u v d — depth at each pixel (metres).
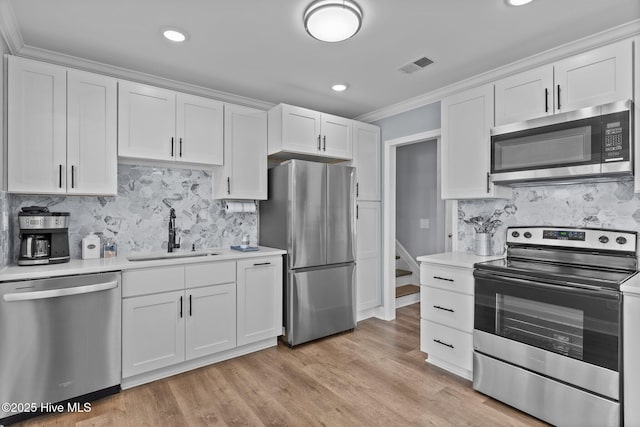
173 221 2.95
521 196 2.60
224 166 3.01
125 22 2.04
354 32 1.96
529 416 1.97
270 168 3.38
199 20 2.01
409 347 3.00
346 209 3.40
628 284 1.63
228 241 3.35
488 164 2.46
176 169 3.05
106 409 2.04
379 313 3.83
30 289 1.91
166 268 2.41
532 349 1.95
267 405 2.09
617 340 1.65
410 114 3.51
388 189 3.76
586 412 1.73
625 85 1.86
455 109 2.68
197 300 2.55
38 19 2.00
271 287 2.97
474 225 2.92
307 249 3.10
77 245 2.60
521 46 2.34
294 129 3.16
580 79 2.03
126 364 2.24
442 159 2.76
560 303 1.84
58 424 1.89
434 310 2.57
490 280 2.17
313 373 2.51
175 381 2.39
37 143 2.15
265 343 2.99
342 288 3.34
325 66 2.65
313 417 1.97
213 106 2.93
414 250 4.82
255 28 2.10
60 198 2.53
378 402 2.12
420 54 2.45
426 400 2.15
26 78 2.12
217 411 2.03
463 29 2.12
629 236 2.02
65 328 2.00
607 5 1.87
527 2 1.83
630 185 2.09
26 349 1.89
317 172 3.18
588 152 1.92
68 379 2.02
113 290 2.18
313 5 1.85
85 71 2.40
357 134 3.63
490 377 2.15
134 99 2.53
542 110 2.18
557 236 2.31
